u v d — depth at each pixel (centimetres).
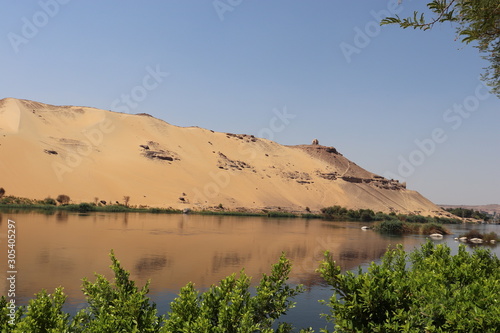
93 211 8850
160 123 17338
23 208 7981
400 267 812
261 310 641
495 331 448
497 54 718
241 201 14075
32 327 538
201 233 5138
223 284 664
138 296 593
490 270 723
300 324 1502
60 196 9712
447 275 633
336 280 585
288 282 2259
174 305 589
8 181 9712
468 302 492
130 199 11238
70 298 1708
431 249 889
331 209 14525
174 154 15388
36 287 1867
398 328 500
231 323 567
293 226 7956
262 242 4503
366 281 547
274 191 16400
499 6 559
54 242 3394
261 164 18538
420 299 531
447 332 480
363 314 541
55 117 14388
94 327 541
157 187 12562
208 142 17950
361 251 4106
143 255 3012
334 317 570
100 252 2997
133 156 13988
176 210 10719
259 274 2503
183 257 3041
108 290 675
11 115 12788
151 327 570
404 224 7756
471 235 6238
